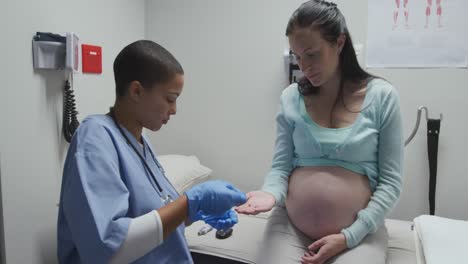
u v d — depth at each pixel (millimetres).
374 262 1133
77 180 842
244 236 1518
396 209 1839
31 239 1282
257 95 2002
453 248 1238
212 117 2100
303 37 1197
